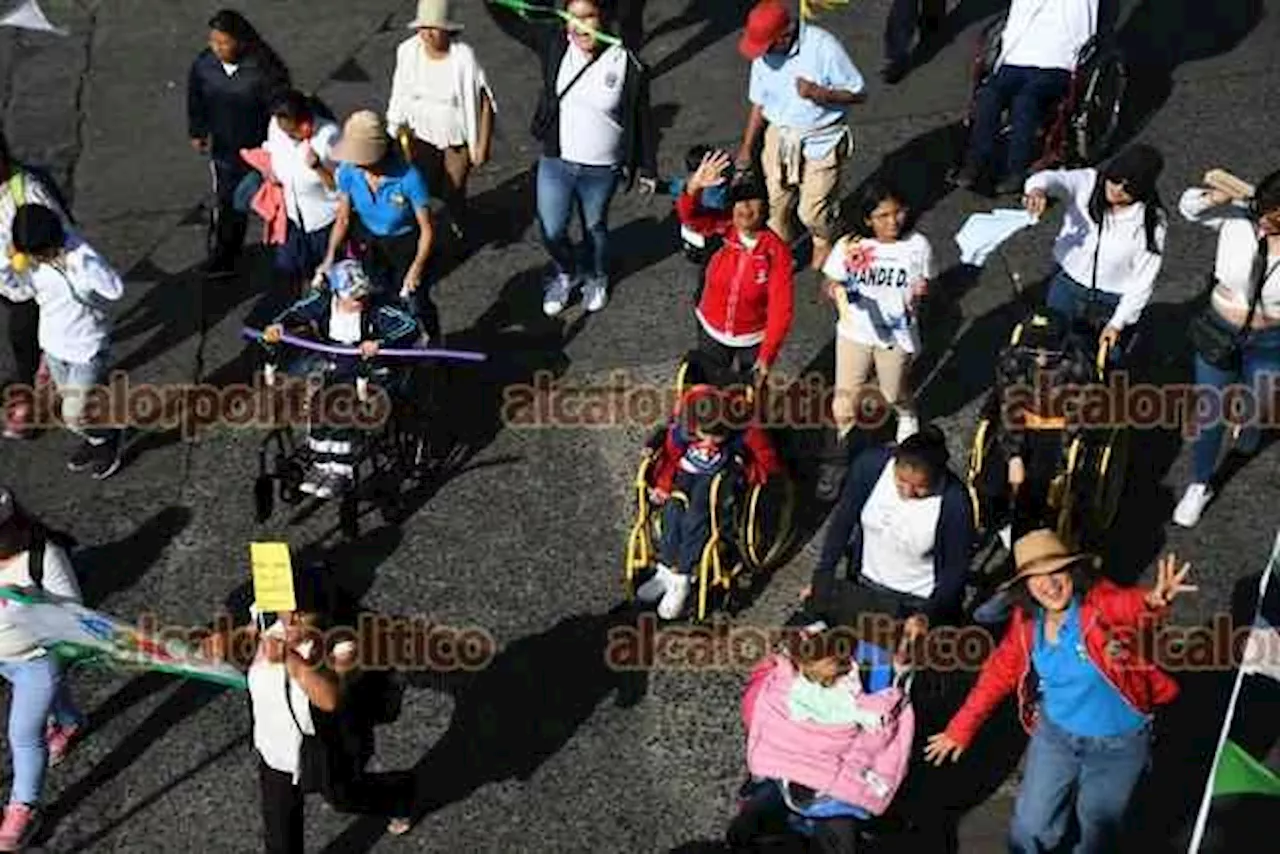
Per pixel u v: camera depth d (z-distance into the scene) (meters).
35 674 7.22
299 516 9.06
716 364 8.64
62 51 12.74
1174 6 12.19
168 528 9.06
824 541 8.00
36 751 7.40
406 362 8.70
